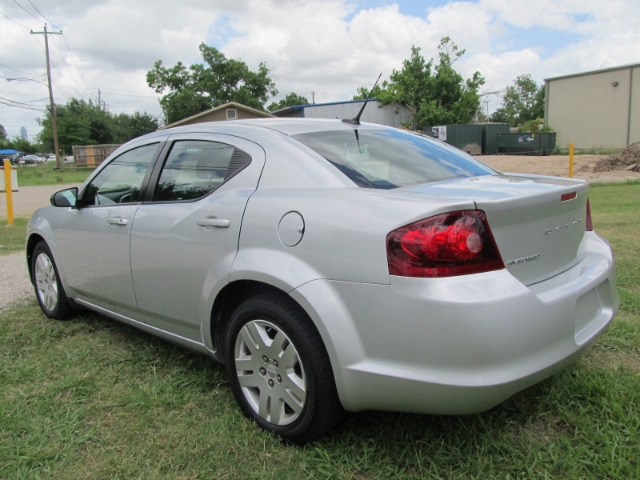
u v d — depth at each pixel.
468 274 2.05
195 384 3.10
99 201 3.69
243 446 2.47
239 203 2.68
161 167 3.27
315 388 2.31
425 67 45.91
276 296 2.47
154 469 2.34
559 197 2.40
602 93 38.34
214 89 61.53
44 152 92.44
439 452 2.36
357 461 2.35
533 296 2.11
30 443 2.54
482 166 3.26
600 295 2.59
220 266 2.67
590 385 2.76
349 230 2.22
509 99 89.38
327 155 2.69
